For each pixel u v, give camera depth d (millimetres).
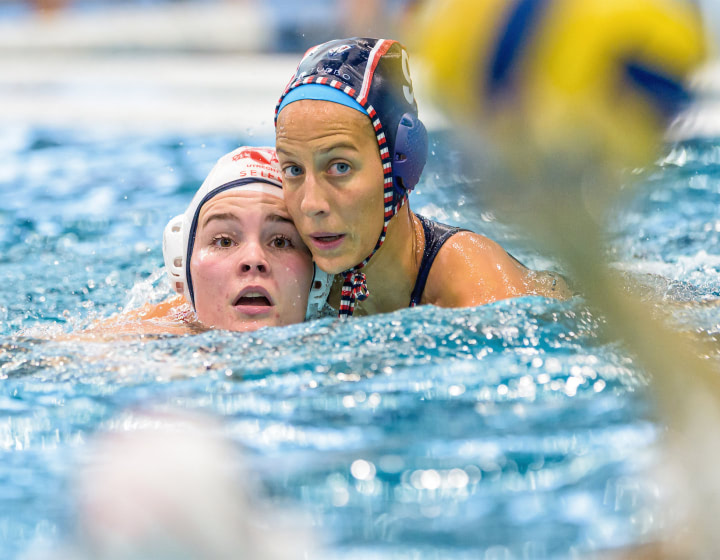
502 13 1953
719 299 8273
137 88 29125
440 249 8438
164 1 41281
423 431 5582
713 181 16422
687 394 2820
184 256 8414
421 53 2041
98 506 2354
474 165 2002
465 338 6992
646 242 12594
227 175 8156
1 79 30891
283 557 2438
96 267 12547
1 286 11484
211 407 6066
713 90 21562
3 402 6430
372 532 4465
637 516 4152
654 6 1961
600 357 6121
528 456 5156
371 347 6961
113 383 6707
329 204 7523
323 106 7531
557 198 1985
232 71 31750
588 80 1937
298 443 5461
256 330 7605
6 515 4656
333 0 33156
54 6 41094
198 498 2354
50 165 19922
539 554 4223
